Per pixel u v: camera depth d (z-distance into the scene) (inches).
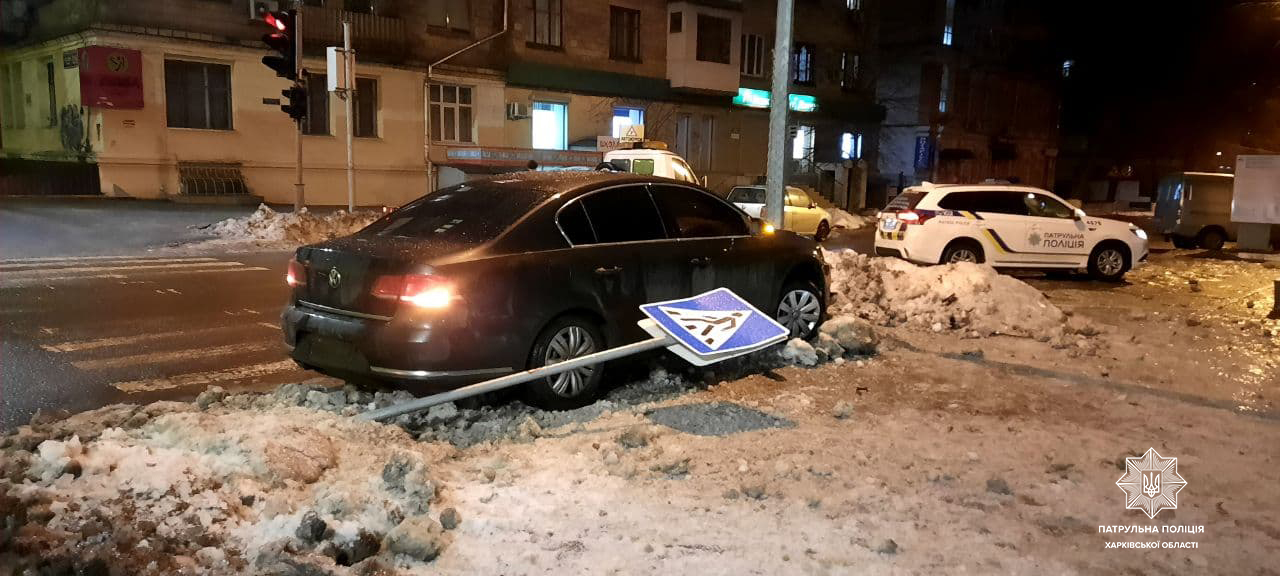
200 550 139.9
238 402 227.8
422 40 1095.0
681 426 219.9
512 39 1176.8
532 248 231.0
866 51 1644.9
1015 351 325.4
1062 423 231.1
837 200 1450.5
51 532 139.6
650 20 1322.6
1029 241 587.2
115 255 578.2
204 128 955.3
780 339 244.7
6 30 1041.5
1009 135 1856.5
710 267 276.1
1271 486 185.9
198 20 928.3
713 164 1444.4
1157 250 887.1
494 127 1175.6
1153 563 147.4
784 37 406.0
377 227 251.3
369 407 219.9
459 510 161.3
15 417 227.6
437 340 209.0
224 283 470.6
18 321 352.5
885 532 156.9
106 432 192.2
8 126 1114.7
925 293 398.6
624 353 220.7
